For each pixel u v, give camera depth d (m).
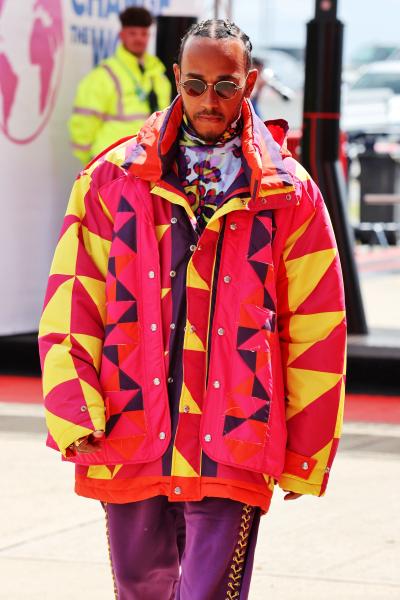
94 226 5.54
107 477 5.40
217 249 5.37
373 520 8.64
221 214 5.31
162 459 5.34
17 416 11.43
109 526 5.56
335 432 5.46
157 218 5.42
